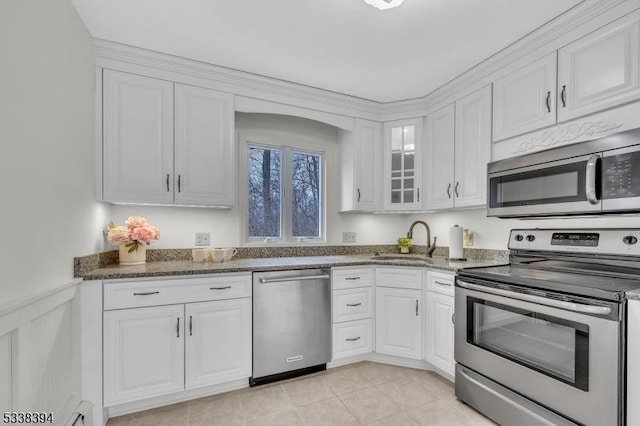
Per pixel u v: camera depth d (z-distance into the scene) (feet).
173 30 6.25
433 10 5.63
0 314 3.40
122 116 6.86
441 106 8.90
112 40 6.59
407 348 8.02
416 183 9.48
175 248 8.28
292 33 6.35
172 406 6.38
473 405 6.21
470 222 9.02
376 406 6.38
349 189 9.83
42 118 4.46
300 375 7.68
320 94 8.98
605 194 4.97
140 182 7.02
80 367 5.62
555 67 6.01
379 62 7.45
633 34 4.91
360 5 5.51
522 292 5.32
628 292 4.14
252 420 5.92
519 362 5.35
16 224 3.83
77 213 5.70
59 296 4.86
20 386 3.84
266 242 9.65
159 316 6.20
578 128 5.65
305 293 7.61
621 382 4.16
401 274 8.16
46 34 4.58
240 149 9.31
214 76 7.79
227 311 6.80
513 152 6.86
